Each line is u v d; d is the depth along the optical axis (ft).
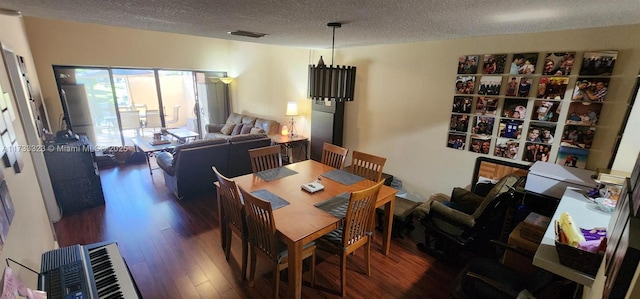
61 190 11.36
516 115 9.53
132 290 4.68
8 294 3.31
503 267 6.48
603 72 7.84
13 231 4.80
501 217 9.04
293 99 18.31
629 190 3.76
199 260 8.91
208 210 12.16
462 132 10.86
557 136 8.84
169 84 22.57
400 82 12.45
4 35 8.78
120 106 19.60
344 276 7.46
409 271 8.64
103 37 17.69
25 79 10.62
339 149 11.16
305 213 7.22
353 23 7.72
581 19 6.68
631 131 7.32
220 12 6.70
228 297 7.48
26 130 8.59
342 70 8.30
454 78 10.76
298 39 11.35
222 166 13.53
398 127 12.88
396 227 10.42
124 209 12.08
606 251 3.71
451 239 8.57
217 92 23.91
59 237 9.96
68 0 5.69
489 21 7.07
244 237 7.76
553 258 4.46
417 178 12.63
